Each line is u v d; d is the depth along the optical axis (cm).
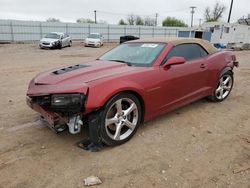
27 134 370
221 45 2442
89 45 2628
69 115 298
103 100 300
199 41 481
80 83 303
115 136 329
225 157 314
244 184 262
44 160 303
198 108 491
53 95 296
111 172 280
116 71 346
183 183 263
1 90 623
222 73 507
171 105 404
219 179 270
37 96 314
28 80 752
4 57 1477
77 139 354
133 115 352
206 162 302
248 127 406
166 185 259
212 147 338
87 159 305
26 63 1194
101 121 309
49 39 2234
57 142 346
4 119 427
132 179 269
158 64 378
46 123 349
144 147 335
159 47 409
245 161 305
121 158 308
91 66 373
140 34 4191
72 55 1694
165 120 425
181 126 404
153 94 364
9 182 262
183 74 410
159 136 366
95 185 258
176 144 345
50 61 1304
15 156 311
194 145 343
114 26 3944
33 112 461
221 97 530
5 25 3034
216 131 388
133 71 348
